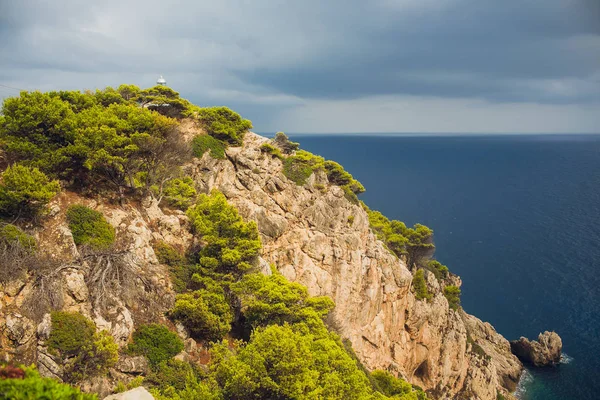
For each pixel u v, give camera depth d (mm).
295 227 66625
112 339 31844
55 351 29859
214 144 67188
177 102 70438
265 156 71250
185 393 29719
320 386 31906
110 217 42688
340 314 64375
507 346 95938
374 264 70438
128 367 33656
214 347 34344
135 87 72938
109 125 46156
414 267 89312
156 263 43031
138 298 38344
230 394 29781
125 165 45625
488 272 140250
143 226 44344
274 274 49469
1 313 29484
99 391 30609
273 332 32062
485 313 113938
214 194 58344
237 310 46688
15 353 29094
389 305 71750
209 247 46812
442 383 78625
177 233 49156
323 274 64312
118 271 37125
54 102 44406
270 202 66312
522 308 115875
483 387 82062
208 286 43438
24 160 41188
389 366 68812
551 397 83000
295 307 45000
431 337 78750
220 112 71938
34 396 16172
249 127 74375
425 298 80000
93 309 33906
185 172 61375
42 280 31797
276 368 30172
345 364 35562
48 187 37000
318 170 74562
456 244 168250
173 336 37406
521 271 139625
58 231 37125
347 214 73250
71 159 43125
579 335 102188
